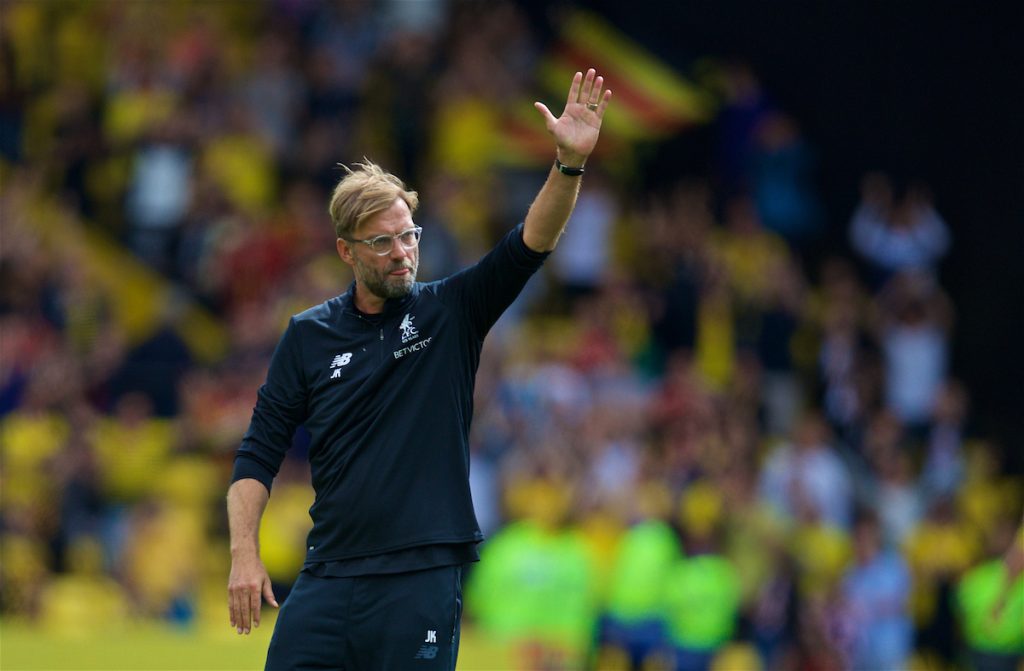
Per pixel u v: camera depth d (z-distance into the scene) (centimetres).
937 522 5191
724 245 6519
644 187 6944
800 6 7069
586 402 5425
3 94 6519
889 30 7012
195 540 4894
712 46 7100
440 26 6938
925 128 7006
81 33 6731
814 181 7012
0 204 5878
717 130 6806
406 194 1822
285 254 5991
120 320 5881
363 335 1827
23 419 5075
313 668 1777
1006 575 2469
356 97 6656
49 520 4841
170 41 6638
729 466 4891
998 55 6919
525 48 7019
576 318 6150
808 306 6519
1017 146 6869
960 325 6819
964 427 6319
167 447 5169
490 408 5309
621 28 7062
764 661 4394
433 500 1781
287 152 6519
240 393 5184
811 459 5172
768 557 4456
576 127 1769
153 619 4734
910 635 4566
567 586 3922
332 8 6906
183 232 6106
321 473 1820
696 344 6116
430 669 1758
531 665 3912
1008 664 4078
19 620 4594
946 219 6950
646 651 4022
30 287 5531
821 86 7094
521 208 6575
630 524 4144
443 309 1831
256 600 1786
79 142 6372
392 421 1795
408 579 1764
